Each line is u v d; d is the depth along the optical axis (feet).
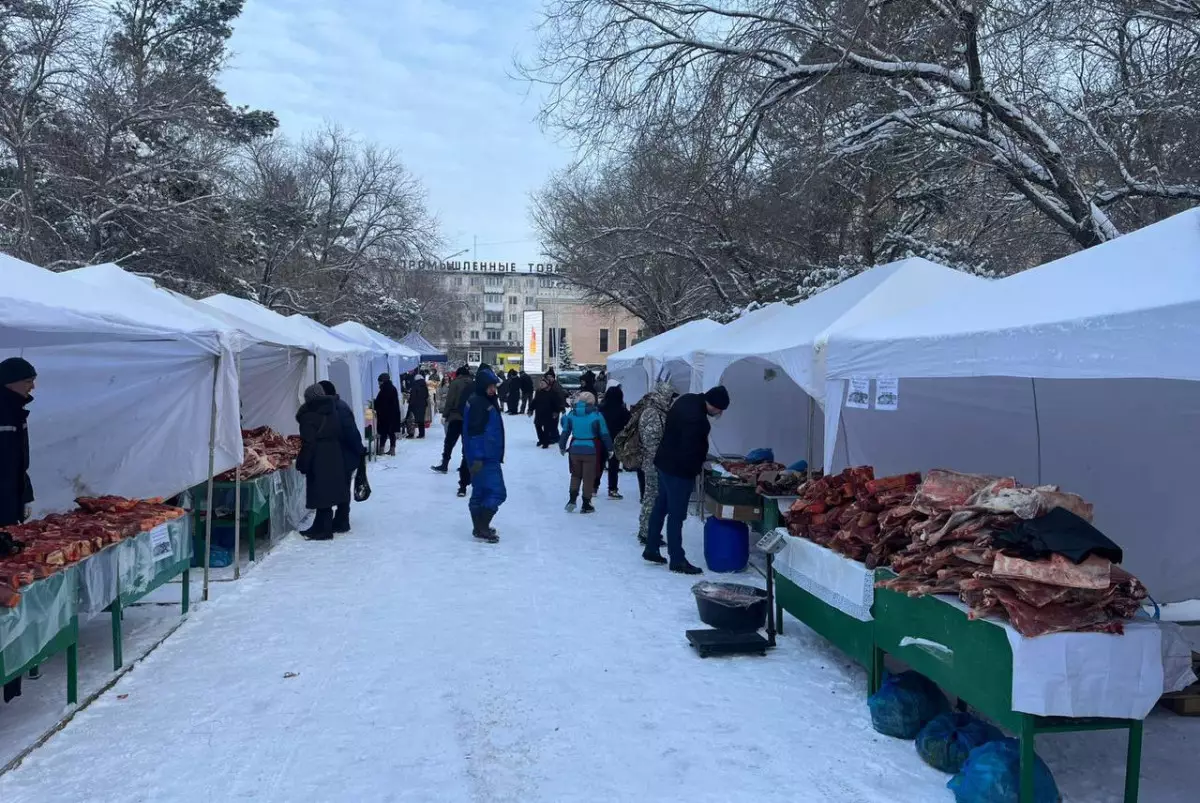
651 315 98.32
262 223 95.35
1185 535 16.49
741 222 57.36
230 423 22.43
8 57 51.19
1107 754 13.39
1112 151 31.73
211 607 21.15
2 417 17.24
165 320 19.72
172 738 13.66
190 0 77.15
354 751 13.25
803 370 20.42
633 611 21.03
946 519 13.47
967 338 13.33
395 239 118.83
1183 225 12.12
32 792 11.87
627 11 38.60
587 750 13.34
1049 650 10.77
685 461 24.62
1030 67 33.32
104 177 59.77
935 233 56.54
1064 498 12.42
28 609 13.02
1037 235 42.73
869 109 38.50
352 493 40.52
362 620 20.11
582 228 89.51
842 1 33.53
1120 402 16.81
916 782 12.32
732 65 36.86
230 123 87.35
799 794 11.96
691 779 12.41
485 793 11.97
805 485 19.33
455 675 16.56
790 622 20.44
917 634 13.41
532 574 24.72
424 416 74.64
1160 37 32.50
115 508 18.47
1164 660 11.66
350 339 60.34
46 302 15.03
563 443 37.40
